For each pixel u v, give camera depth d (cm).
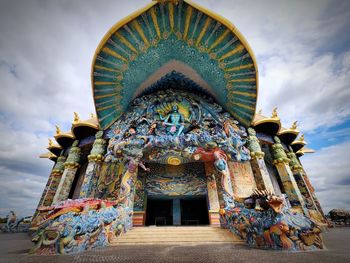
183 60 1396
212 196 1421
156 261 514
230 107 1541
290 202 1408
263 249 671
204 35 1197
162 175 1556
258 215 763
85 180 1364
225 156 1259
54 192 1756
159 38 1232
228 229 1027
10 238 1227
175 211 1534
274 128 1702
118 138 1361
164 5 1076
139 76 1431
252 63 1220
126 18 1105
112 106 1499
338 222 2050
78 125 1653
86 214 764
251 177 1401
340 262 453
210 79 1444
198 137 1240
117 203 1051
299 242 621
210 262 495
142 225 1344
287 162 1582
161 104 1511
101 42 1173
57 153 2161
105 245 812
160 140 1225
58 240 637
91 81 1318
